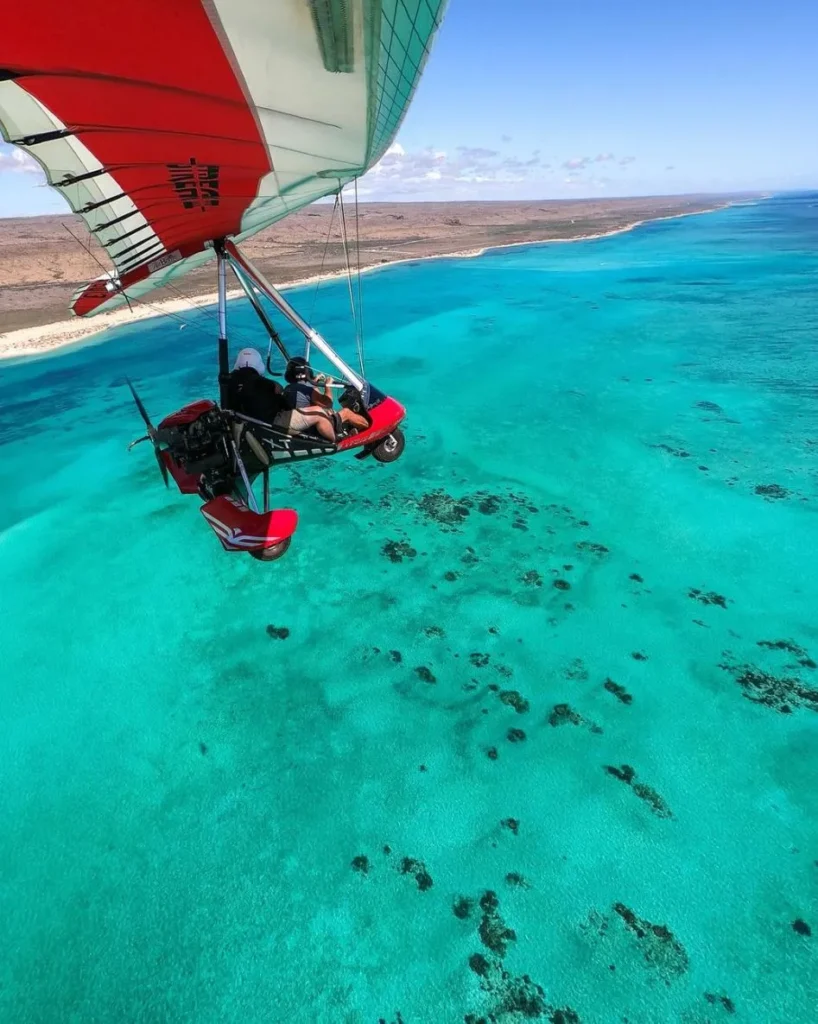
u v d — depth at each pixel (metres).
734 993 5.23
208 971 5.61
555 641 9.16
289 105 3.83
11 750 7.77
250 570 10.85
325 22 2.91
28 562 11.12
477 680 8.59
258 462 6.85
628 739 7.63
